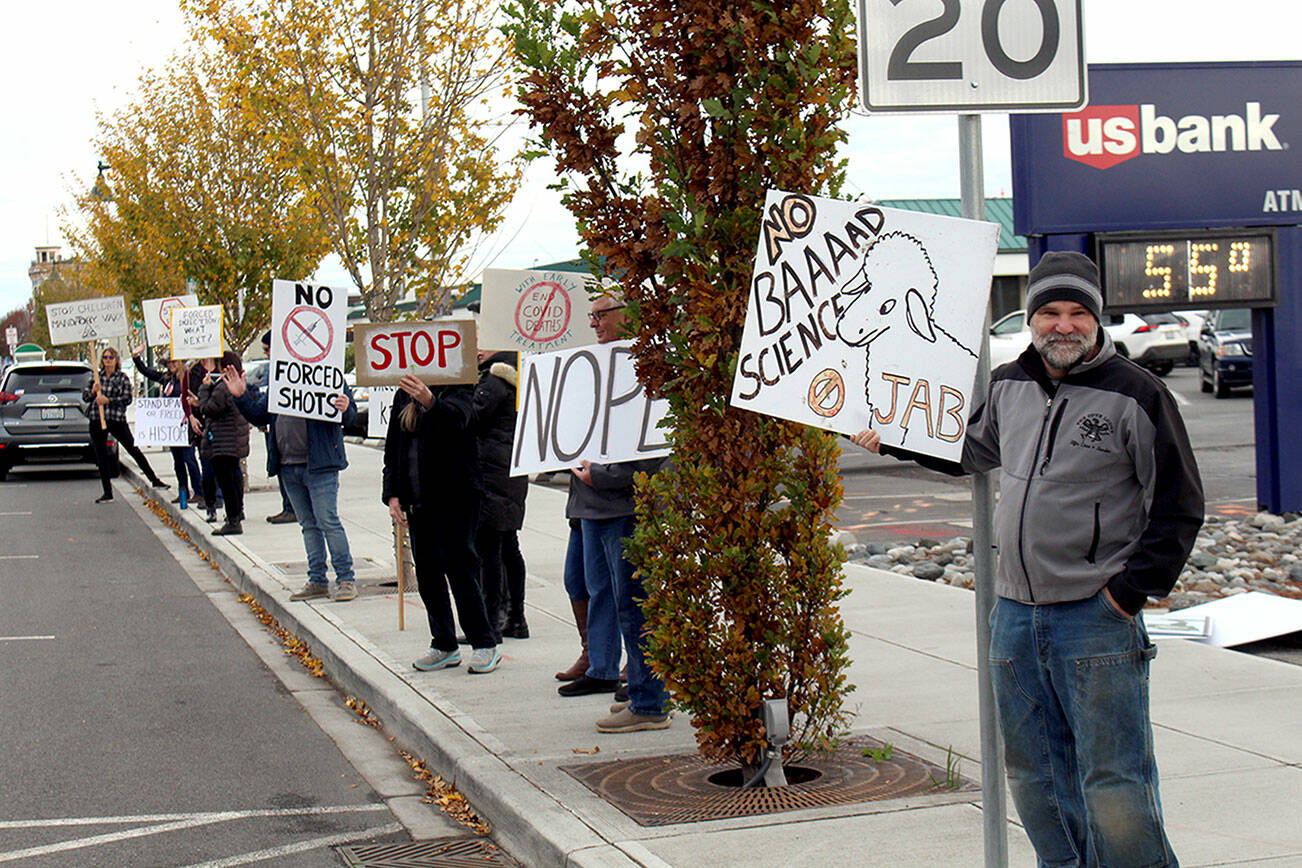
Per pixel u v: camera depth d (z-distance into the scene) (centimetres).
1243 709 644
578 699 721
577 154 545
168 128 2200
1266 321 1345
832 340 420
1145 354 3212
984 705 398
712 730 542
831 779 553
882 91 392
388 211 1291
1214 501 1516
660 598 545
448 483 778
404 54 1286
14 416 2522
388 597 1083
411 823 573
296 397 1040
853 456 2284
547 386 678
